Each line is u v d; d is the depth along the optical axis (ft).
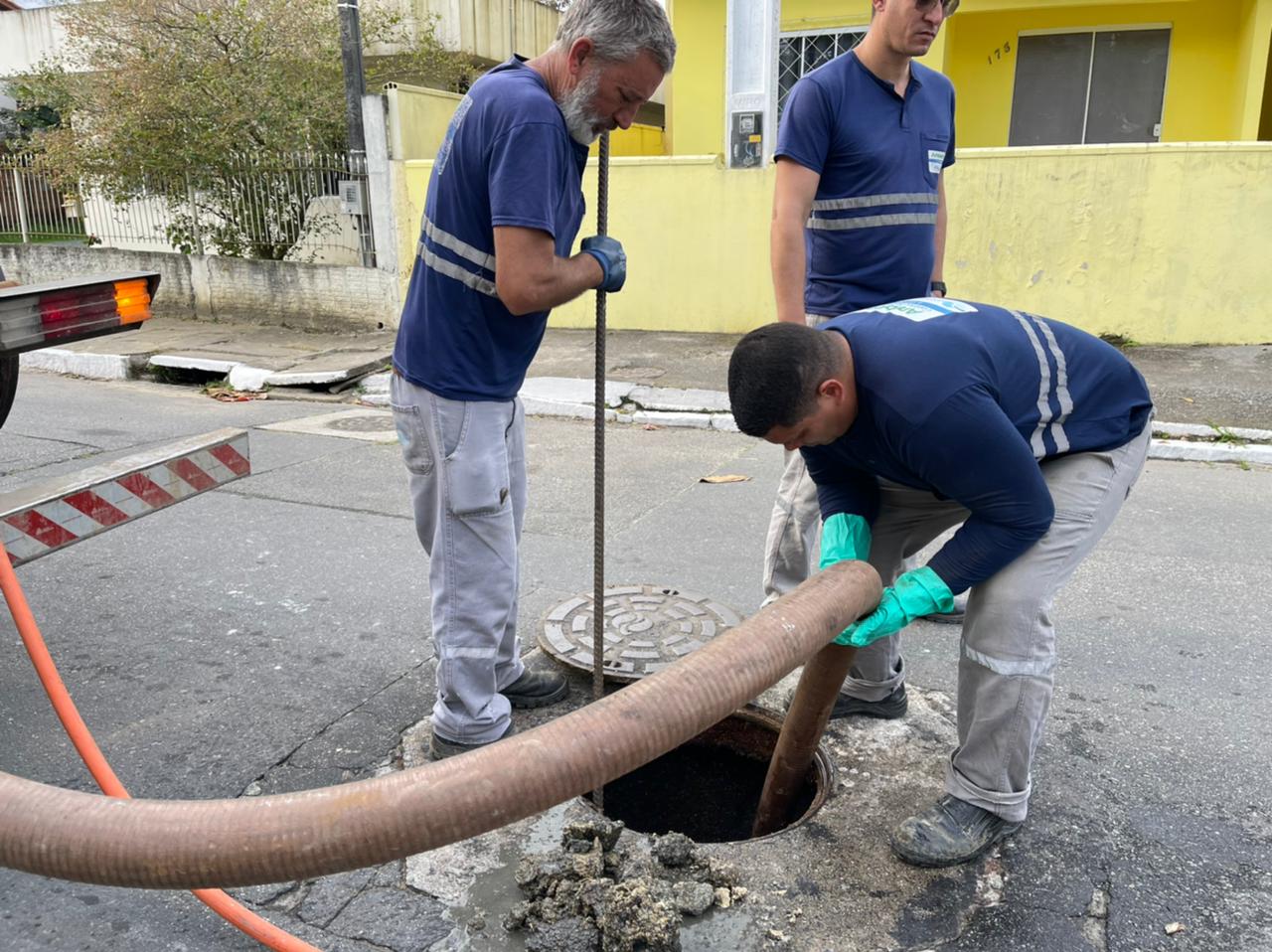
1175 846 8.04
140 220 38.96
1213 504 16.74
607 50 7.31
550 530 15.39
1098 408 7.33
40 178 40.09
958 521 8.50
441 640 8.72
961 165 27.50
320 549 14.49
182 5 34.42
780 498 10.51
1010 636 7.26
